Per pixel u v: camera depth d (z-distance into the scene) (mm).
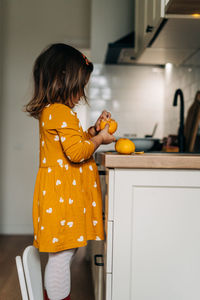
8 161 3955
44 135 1418
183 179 1288
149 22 2086
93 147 1375
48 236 1347
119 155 1260
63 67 1441
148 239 1296
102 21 3236
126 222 1294
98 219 1434
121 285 1299
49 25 3945
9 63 3906
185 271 1300
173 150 2346
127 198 1291
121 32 3232
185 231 1296
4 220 3975
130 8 3227
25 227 3975
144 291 1303
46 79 1445
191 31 1976
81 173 1426
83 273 2656
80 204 1386
